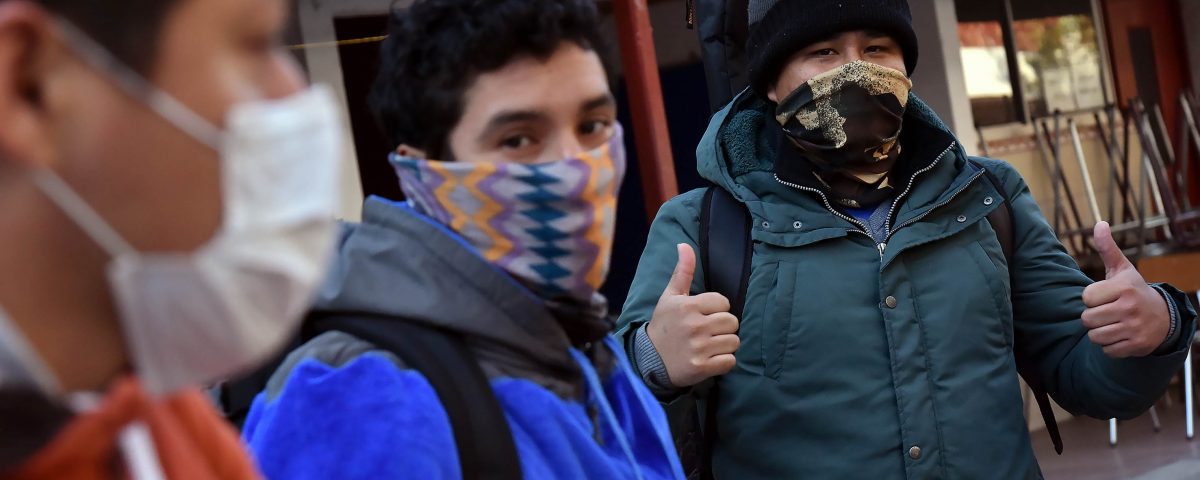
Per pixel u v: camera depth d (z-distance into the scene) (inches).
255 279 34.0
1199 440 282.4
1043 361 112.8
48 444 34.2
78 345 33.5
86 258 32.6
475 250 58.5
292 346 69.7
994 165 115.0
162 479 41.6
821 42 110.3
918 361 103.4
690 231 111.8
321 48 238.1
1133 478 254.8
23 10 30.7
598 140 60.6
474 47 57.5
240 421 72.4
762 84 115.0
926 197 107.5
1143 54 414.0
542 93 57.9
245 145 33.5
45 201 31.8
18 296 32.2
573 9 58.6
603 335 64.0
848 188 110.1
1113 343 100.2
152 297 33.0
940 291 105.7
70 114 31.8
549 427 57.2
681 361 90.7
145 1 32.3
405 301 56.8
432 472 52.2
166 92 32.7
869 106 107.3
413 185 60.5
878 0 110.7
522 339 58.6
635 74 227.3
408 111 60.9
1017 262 112.2
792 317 105.0
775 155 113.4
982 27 346.6
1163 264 289.9
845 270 106.2
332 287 58.2
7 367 31.8
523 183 57.4
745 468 106.3
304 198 34.5
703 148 115.3
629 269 322.3
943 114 331.9
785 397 104.4
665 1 334.0
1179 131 416.5
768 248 107.9
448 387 55.0
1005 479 103.4
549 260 58.8
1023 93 356.2
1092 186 377.1
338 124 36.1
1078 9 385.4
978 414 103.7
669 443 68.4
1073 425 316.2
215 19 33.6
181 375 34.9
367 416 53.2
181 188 33.0
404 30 60.7
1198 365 318.0
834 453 103.0
